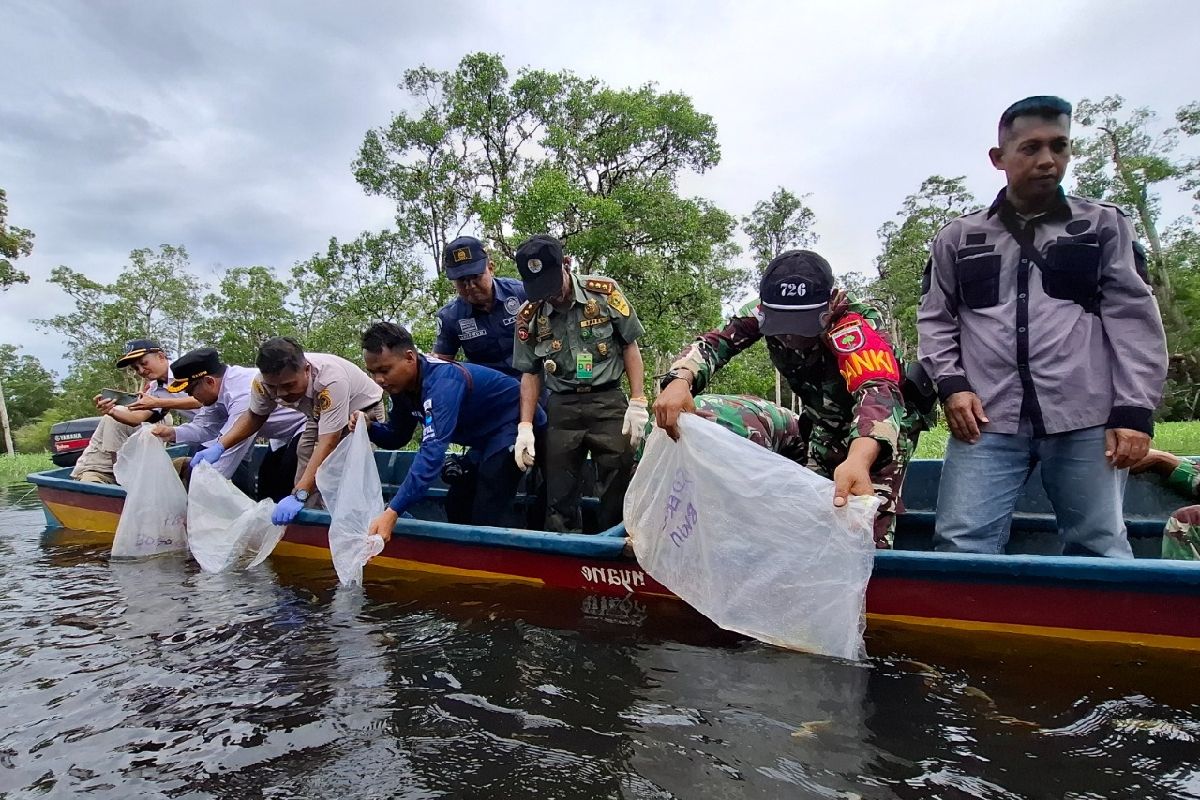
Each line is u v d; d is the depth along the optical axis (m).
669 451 2.50
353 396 3.97
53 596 3.16
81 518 5.06
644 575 2.68
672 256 13.37
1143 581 1.97
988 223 2.50
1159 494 3.16
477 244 3.93
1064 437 2.37
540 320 3.39
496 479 3.61
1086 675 1.90
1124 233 2.29
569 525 3.43
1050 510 3.45
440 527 3.09
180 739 1.72
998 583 2.17
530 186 12.18
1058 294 2.35
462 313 4.20
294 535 3.74
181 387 4.59
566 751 1.59
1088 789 1.38
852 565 2.03
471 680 2.01
